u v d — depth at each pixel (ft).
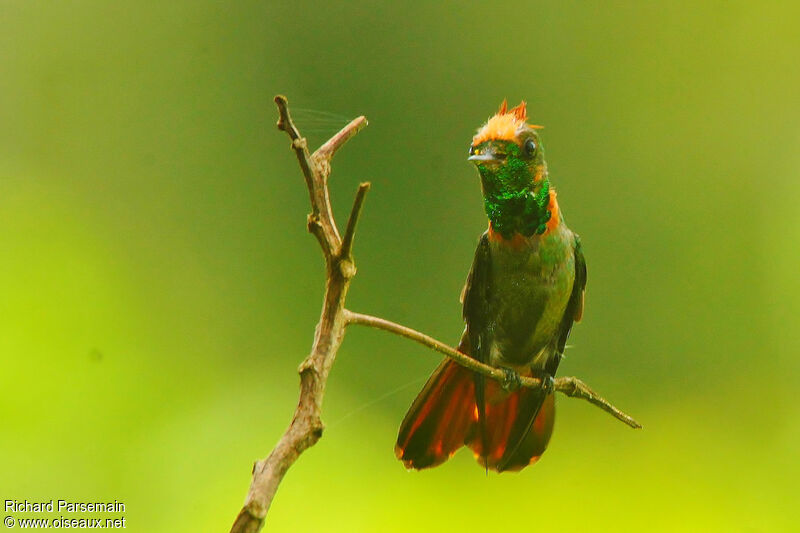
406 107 49.85
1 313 37.52
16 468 30.63
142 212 48.11
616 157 50.96
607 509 31.30
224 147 49.55
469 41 50.62
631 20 51.62
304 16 50.19
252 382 38.47
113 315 40.47
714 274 48.88
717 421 39.37
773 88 51.29
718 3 51.85
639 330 47.29
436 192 48.75
